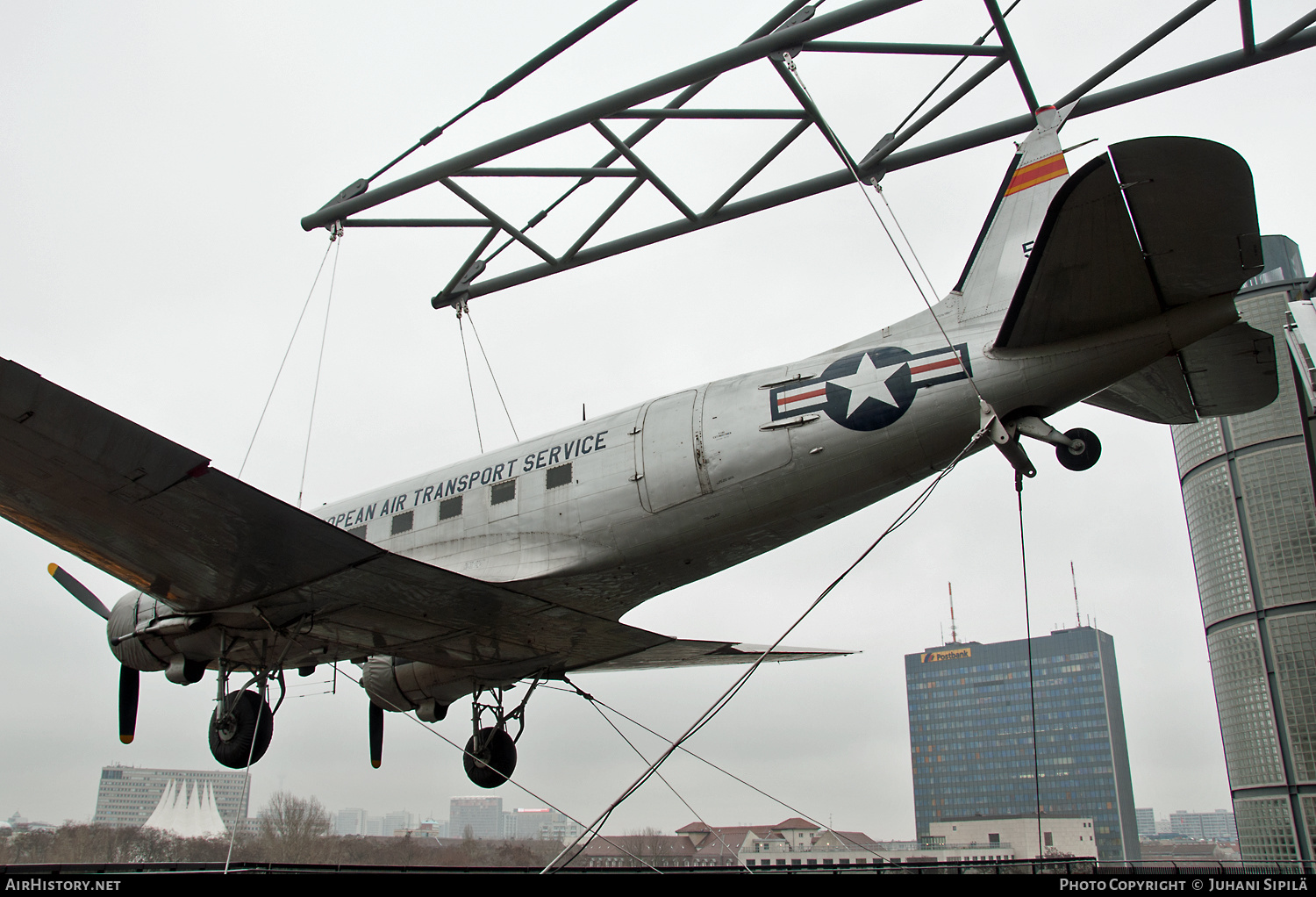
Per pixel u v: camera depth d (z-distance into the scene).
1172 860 6.55
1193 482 26.59
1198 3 9.73
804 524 9.35
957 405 8.20
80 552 9.24
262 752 10.59
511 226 12.27
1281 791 22.88
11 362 6.61
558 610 10.45
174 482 7.73
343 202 12.09
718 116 10.31
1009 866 6.64
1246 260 6.89
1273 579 23.83
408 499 11.60
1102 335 7.72
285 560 8.95
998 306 8.66
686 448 9.38
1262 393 8.67
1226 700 24.72
